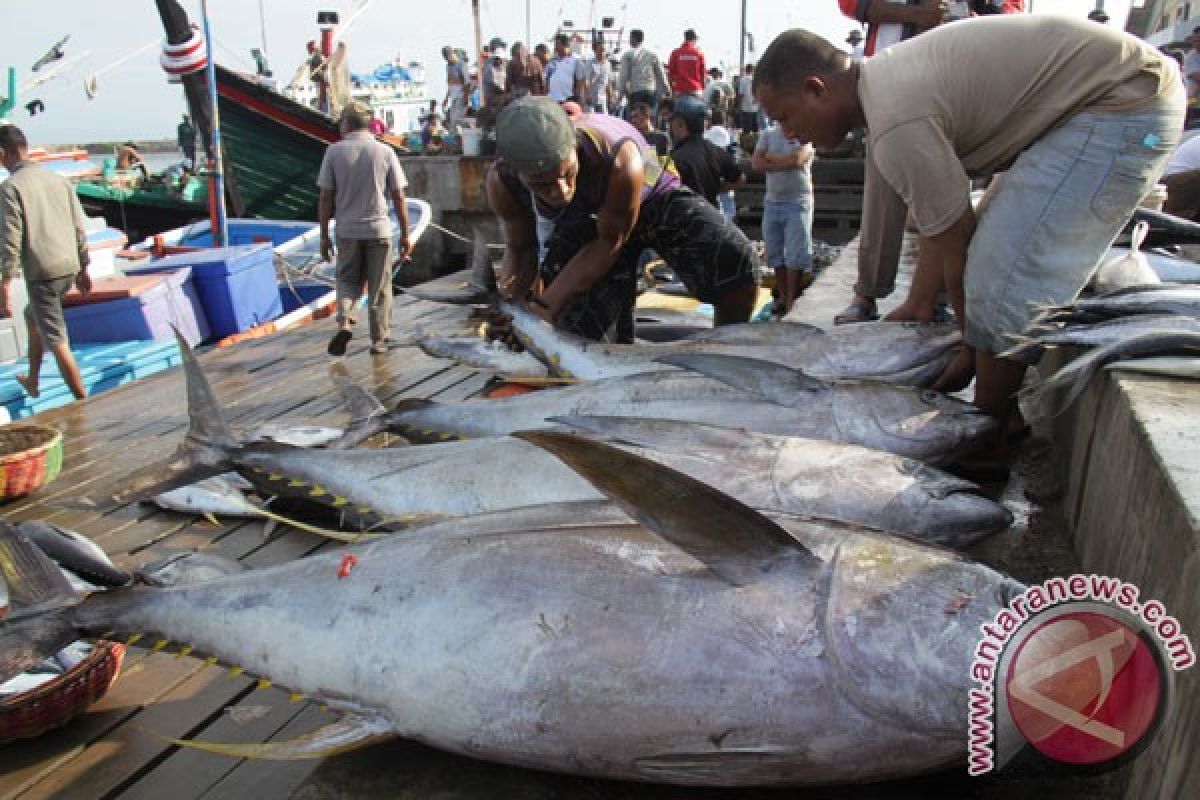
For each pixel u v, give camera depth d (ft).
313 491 11.00
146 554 12.10
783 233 29.43
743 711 5.76
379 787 6.51
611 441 9.34
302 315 31.78
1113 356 8.57
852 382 10.74
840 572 5.96
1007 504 10.17
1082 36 9.01
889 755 5.74
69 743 8.40
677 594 6.08
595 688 5.98
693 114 24.36
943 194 9.53
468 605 6.49
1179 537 5.59
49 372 26.17
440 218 52.60
